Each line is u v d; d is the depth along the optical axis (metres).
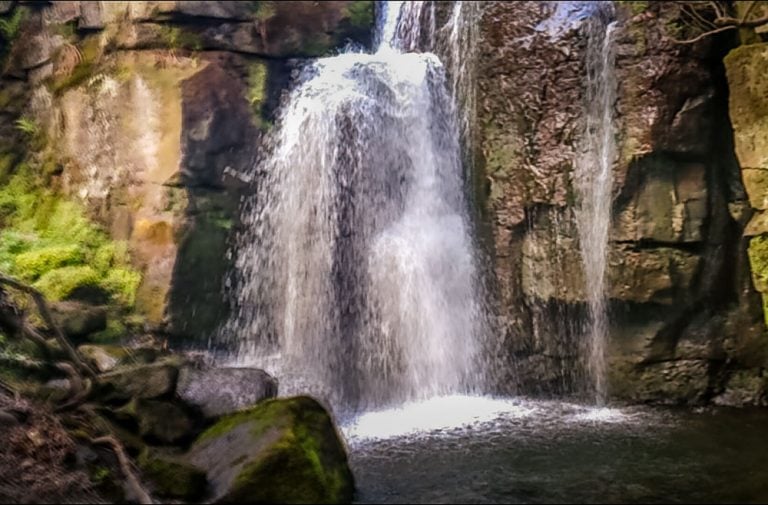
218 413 7.37
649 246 9.23
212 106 10.12
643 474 7.05
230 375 7.83
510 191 9.95
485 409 9.30
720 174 9.33
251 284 10.22
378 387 9.87
